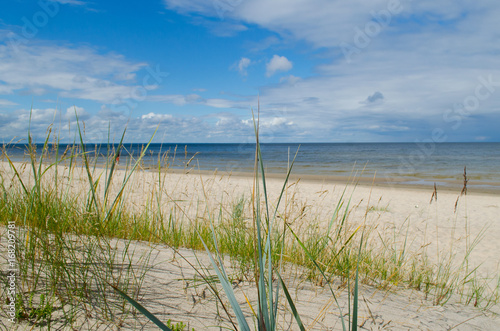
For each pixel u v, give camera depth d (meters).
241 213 3.78
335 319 1.89
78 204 3.10
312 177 19.23
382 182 17.06
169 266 2.32
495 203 11.02
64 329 1.38
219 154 47.91
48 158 2.77
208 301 1.84
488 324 2.27
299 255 2.99
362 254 3.34
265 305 1.19
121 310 1.59
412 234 6.55
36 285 1.65
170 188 7.19
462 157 41.09
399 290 2.91
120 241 2.79
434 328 2.01
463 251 5.66
